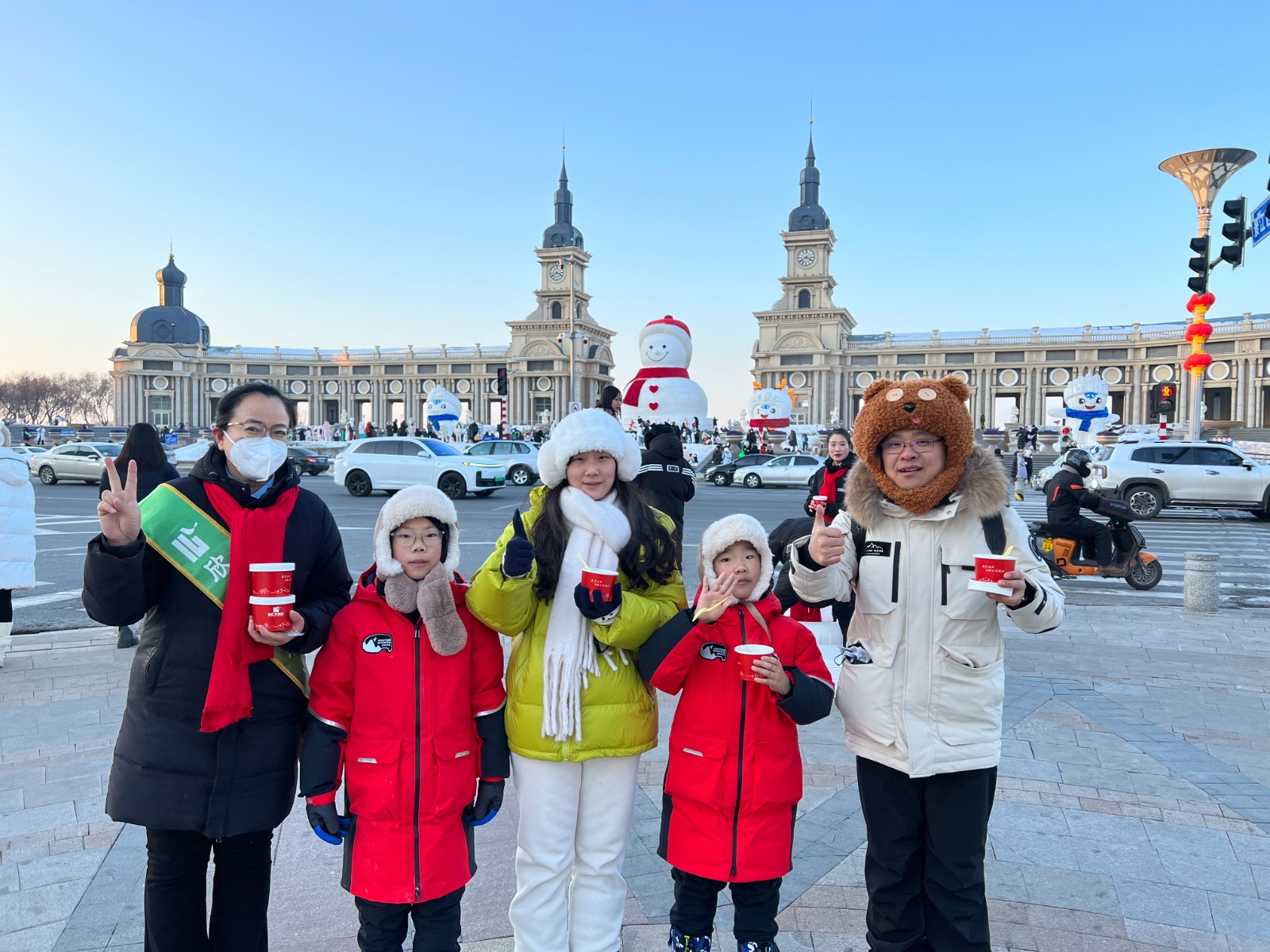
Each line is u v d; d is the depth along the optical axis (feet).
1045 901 10.63
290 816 13.23
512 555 8.22
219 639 7.83
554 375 296.71
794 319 287.07
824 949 9.66
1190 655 22.61
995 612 8.63
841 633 13.25
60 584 32.76
